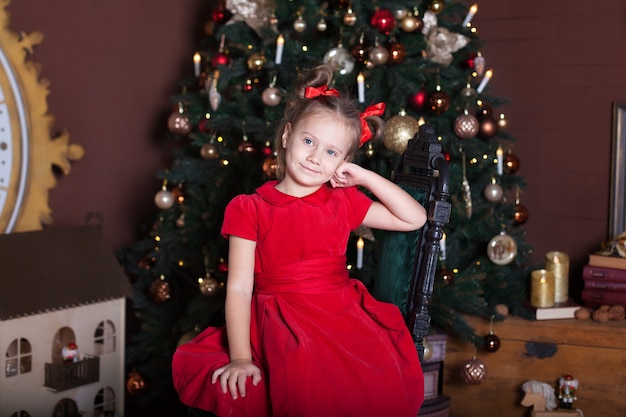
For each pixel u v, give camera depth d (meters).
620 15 3.36
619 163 3.39
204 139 3.11
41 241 2.90
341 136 1.90
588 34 3.43
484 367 2.87
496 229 2.96
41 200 3.20
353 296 1.98
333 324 1.86
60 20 3.38
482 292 2.86
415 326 1.97
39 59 3.33
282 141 2.00
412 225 2.00
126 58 3.61
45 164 3.20
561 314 3.01
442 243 2.86
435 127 2.95
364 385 1.73
